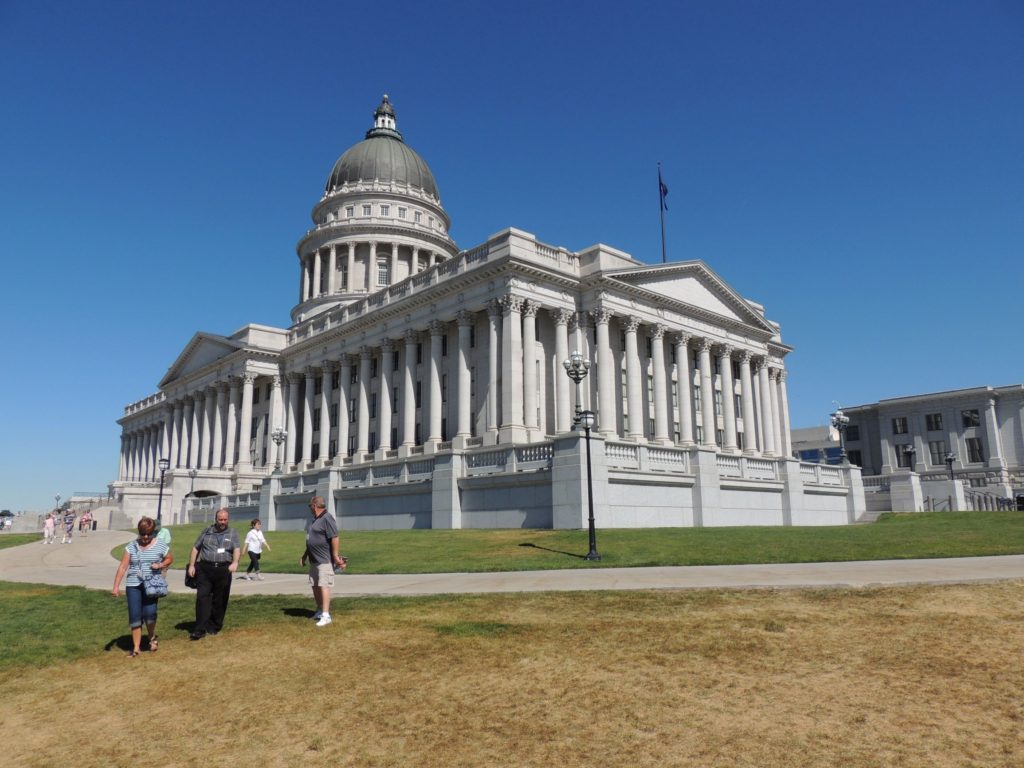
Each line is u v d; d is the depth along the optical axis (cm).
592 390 5894
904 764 761
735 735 839
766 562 2223
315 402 7938
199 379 9019
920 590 1530
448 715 927
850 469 5338
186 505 7106
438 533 3544
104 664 1205
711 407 6638
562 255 5978
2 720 973
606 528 3403
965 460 9738
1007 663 1055
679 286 6531
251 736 887
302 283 9925
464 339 5900
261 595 1844
